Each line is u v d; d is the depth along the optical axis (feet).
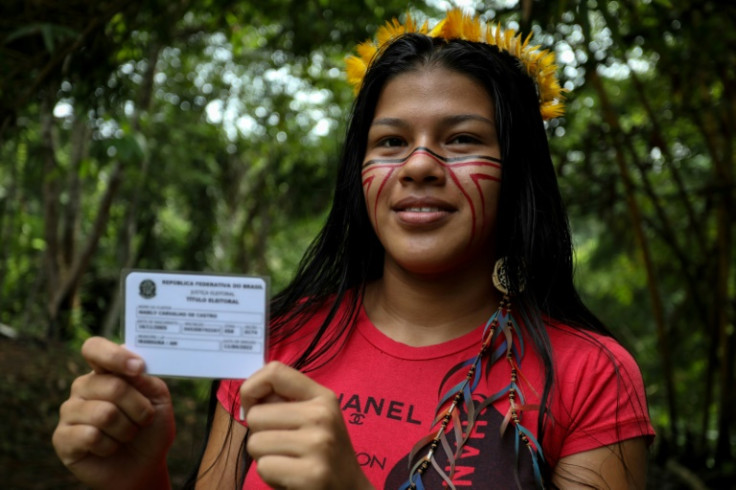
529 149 4.54
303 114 33.83
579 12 8.09
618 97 20.48
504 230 4.57
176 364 3.83
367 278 4.97
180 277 3.84
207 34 28.43
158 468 4.11
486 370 4.25
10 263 36.27
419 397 4.25
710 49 12.96
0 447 17.63
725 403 19.76
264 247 42.96
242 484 4.33
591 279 32.35
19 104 10.01
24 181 31.65
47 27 8.83
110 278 35.86
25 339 27.17
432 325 4.51
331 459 3.37
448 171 4.28
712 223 23.22
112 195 29.09
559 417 4.06
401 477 4.04
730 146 18.19
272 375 3.52
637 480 4.02
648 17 12.27
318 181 34.76
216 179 40.37
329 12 17.54
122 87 11.93
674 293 28.76
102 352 3.70
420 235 4.30
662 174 23.26
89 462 3.92
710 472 19.06
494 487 3.89
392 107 4.47
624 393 4.07
